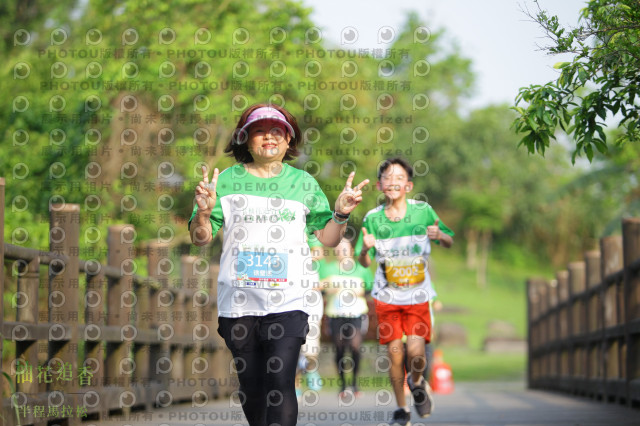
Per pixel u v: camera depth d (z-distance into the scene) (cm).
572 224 11231
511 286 11138
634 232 1722
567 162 10881
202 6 2867
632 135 998
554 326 2975
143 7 2723
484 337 7556
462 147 10031
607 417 1555
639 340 1723
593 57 927
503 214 11044
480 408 1902
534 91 970
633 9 888
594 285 2191
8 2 4022
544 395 2675
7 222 2081
